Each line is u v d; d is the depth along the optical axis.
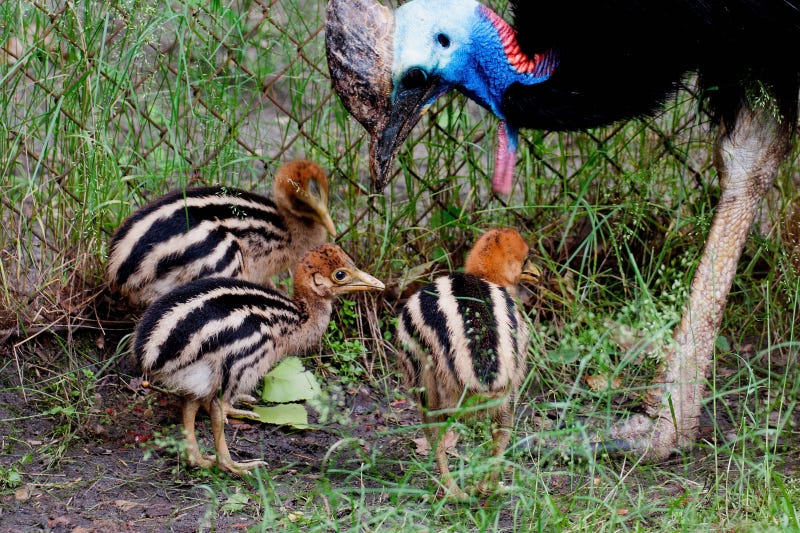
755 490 8.54
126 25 10.56
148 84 10.94
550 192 12.23
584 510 8.07
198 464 9.02
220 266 10.19
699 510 8.22
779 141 9.65
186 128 11.34
